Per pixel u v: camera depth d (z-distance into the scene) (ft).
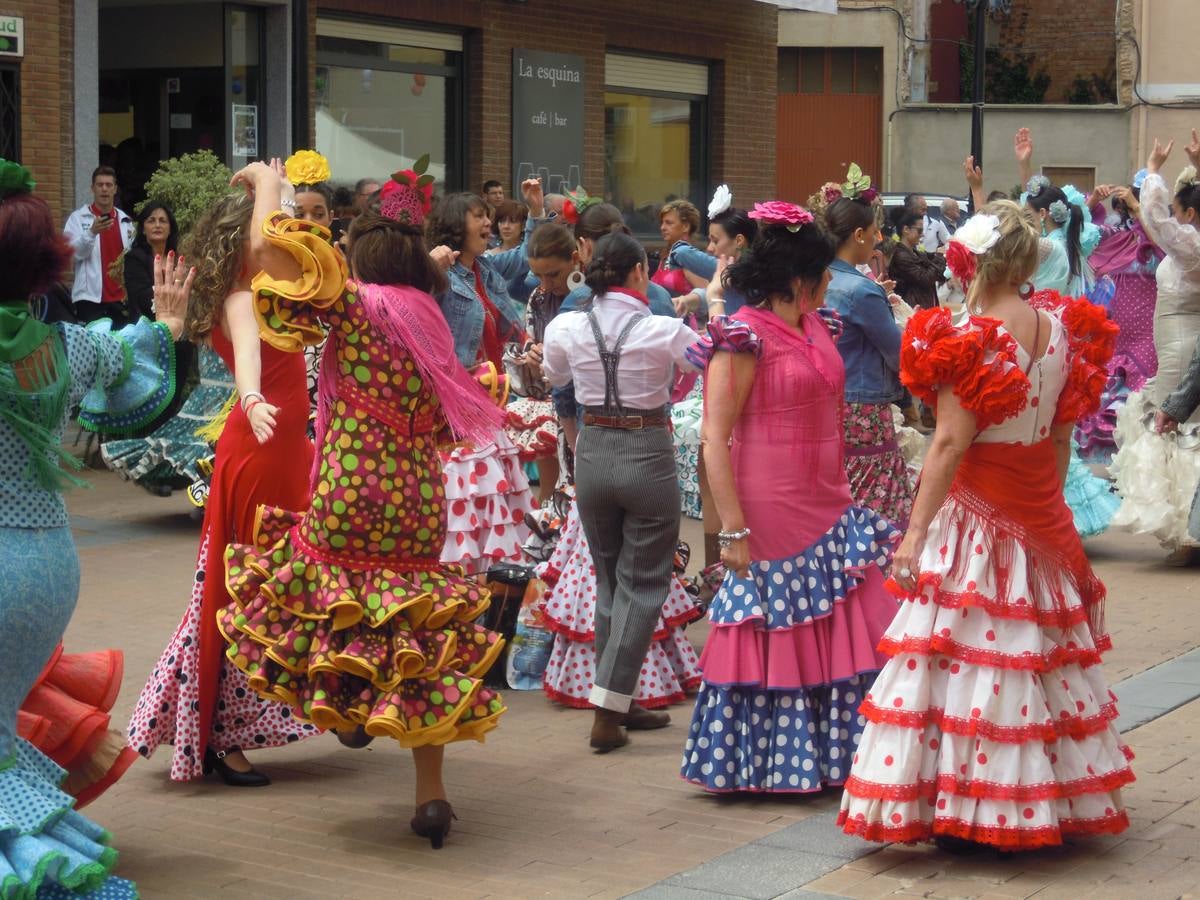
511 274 29.53
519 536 23.36
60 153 46.03
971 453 15.97
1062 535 16.07
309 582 16.51
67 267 14.58
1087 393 16.38
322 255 16.16
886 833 15.83
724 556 18.02
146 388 15.94
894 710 15.85
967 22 119.24
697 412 35.81
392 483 16.43
